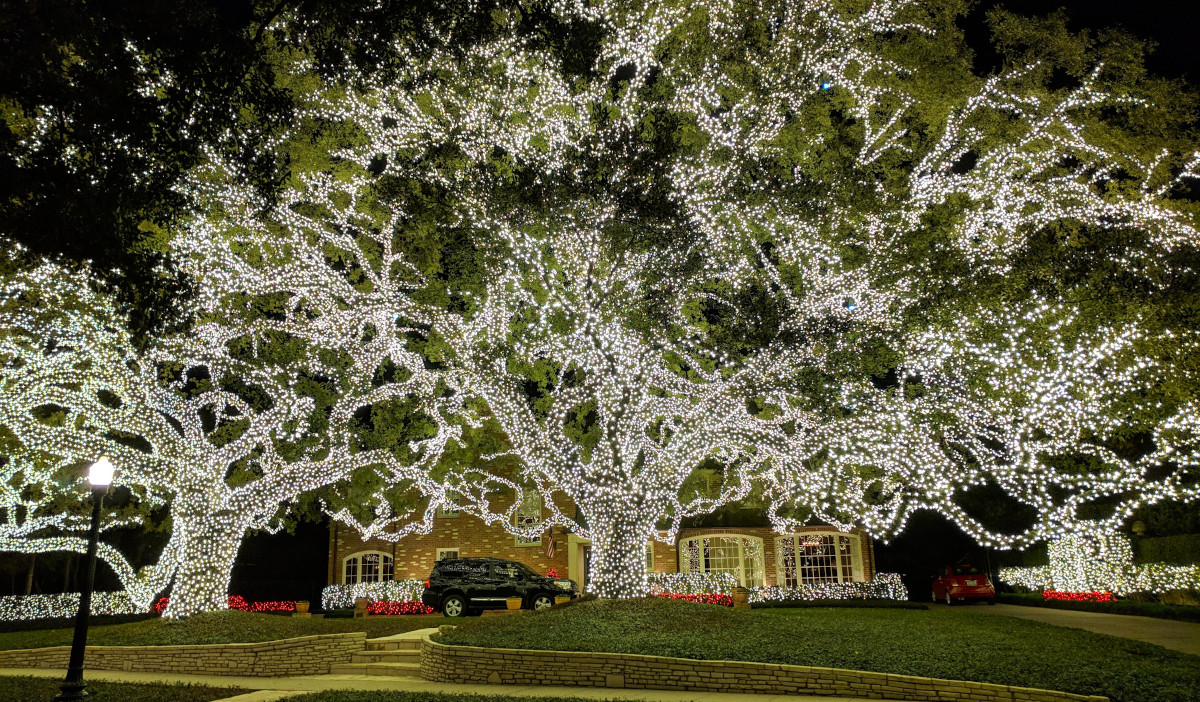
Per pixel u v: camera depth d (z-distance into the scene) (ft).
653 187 42.24
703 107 47.73
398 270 60.13
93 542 34.19
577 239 47.29
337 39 30.27
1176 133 53.52
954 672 32.17
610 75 47.32
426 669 41.98
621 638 39.83
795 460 52.75
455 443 76.59
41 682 38.45
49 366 50.31
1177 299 45.93
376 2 29.60
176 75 26.86
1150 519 64.23
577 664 37.01
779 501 68.74
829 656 35.53
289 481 57.00
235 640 46.57
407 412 75.56
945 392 50.62
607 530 52.39
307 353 62.44
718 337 48.42
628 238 44.42
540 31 32.83
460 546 92.89
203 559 53.67
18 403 49.03
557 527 91.97
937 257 45.60
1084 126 53.57
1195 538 57.47
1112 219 52.24
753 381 48.44
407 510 81.76
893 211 47.52
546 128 48.83
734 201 46.83
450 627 47.50
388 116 50.37
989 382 49.62
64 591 94.43
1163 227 49.14
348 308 56.65
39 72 23.75
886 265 45.73
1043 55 53.11
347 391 62.64
